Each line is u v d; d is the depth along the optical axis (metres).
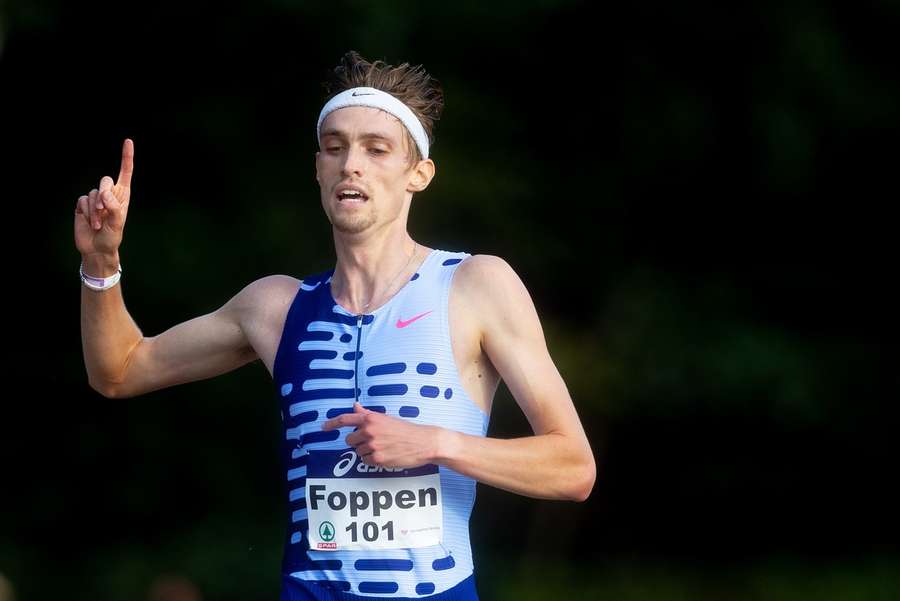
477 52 48.22
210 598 46.09
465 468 11.75
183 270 45.47
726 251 52.56
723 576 51.94
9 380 48.28
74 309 48.12
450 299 12.72
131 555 46.84
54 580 47.00
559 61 48.78
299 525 12.45
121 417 48.53
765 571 52.38
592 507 54.38
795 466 53.75
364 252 12.95
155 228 45.66
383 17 43.25
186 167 47.19
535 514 53.47
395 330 12.58
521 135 49.31
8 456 48.41
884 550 55.06
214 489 49.00
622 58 48.72
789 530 55.34
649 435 52.69
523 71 48.94
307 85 46.03
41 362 48.31
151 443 48.44
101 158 47.00
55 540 48.62
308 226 46.72
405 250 13.11
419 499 12.22
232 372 47.91
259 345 13.27
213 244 46.12
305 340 12.83
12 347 48.19
